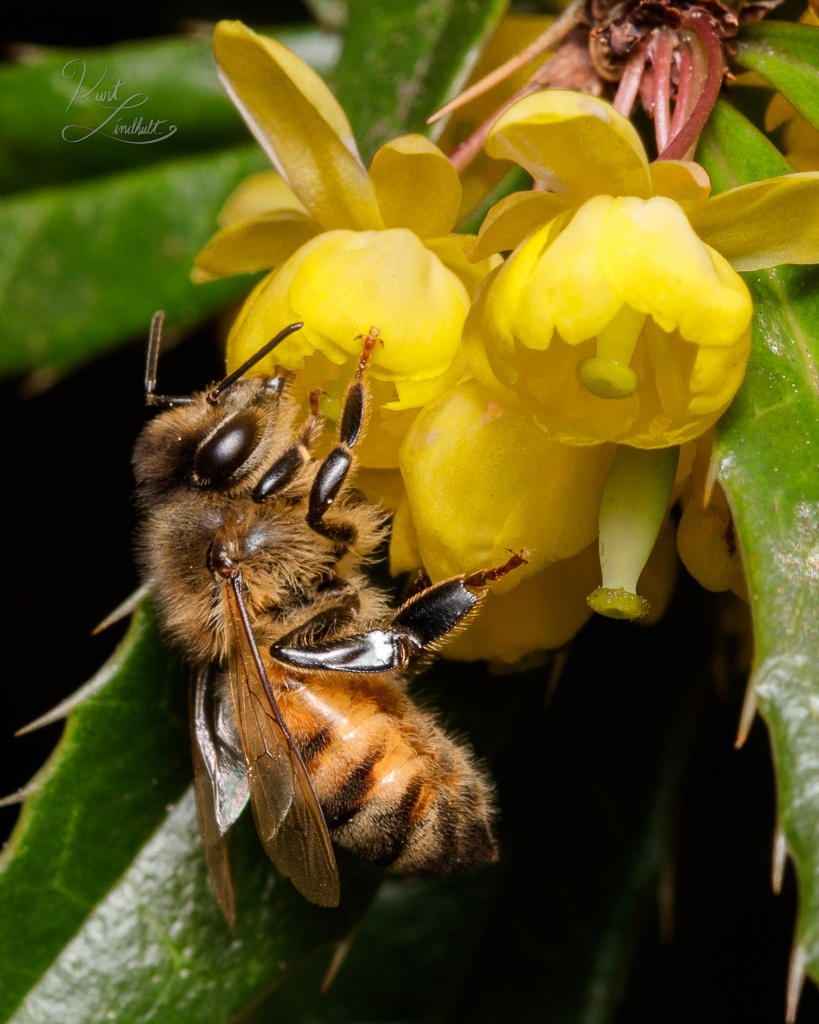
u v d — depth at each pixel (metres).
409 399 0.11
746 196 0.10
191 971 0.11
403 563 0.11
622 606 0.10
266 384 0.11
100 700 0.11
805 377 0.10
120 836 0.11
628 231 0.10
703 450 0.11
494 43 0.12
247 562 0.11
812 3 0.11
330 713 0.11
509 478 0.11
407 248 0.11
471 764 0.11
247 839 0.11
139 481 0.12
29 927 0.11
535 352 0.10
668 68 0.11
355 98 0.11
